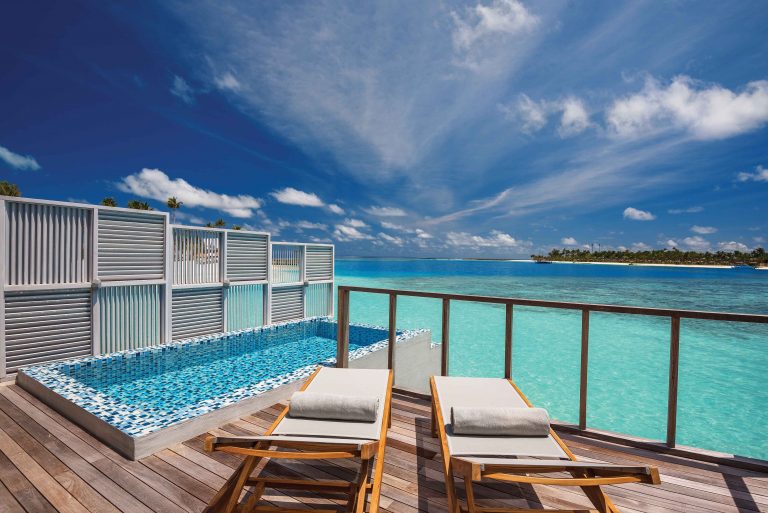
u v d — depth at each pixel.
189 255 6.05
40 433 2.81
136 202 40.22
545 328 14.71
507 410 1.90
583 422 2.70
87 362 4.57
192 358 5.81
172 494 2.06
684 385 9.06
